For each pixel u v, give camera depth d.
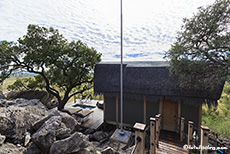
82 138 5.66
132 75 10.55
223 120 14.07
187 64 6.92
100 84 11.28
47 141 5.07
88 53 14.68
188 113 8.33
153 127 5.16
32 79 16.94
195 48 6.85
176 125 8.67
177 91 8.41
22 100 10.05
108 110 11.42
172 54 7.61
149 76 9.84
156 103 9.52
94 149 5.88
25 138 5.73
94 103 19.11
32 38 12.59
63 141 4.99
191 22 7.03
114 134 9.26
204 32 6.60
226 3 5.95
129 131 9.89
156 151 5.96
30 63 12.84
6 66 12.05
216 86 6.66
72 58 14.90
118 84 10.67
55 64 13.80
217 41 5.68
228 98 13.49
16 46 12.47
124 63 12.34
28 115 7.20
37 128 6.35
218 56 6.04
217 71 5.88
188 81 7.44
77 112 14.45
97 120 12.27
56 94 14.90
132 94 10.08
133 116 10.37
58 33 14.25
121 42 9.19
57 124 5.87
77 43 14.65
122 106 10.12
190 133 5.55
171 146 6.48
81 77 15.30
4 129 5.49
